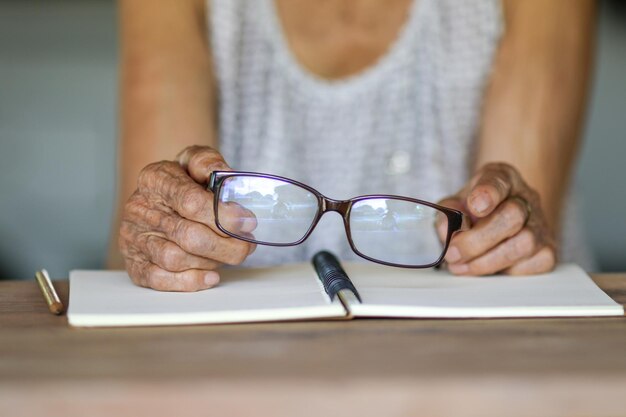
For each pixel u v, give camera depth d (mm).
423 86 1018
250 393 528
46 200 2191
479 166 954
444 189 1018
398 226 716
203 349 582
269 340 599
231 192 675
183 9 954
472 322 642
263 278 714
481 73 1017
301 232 688
